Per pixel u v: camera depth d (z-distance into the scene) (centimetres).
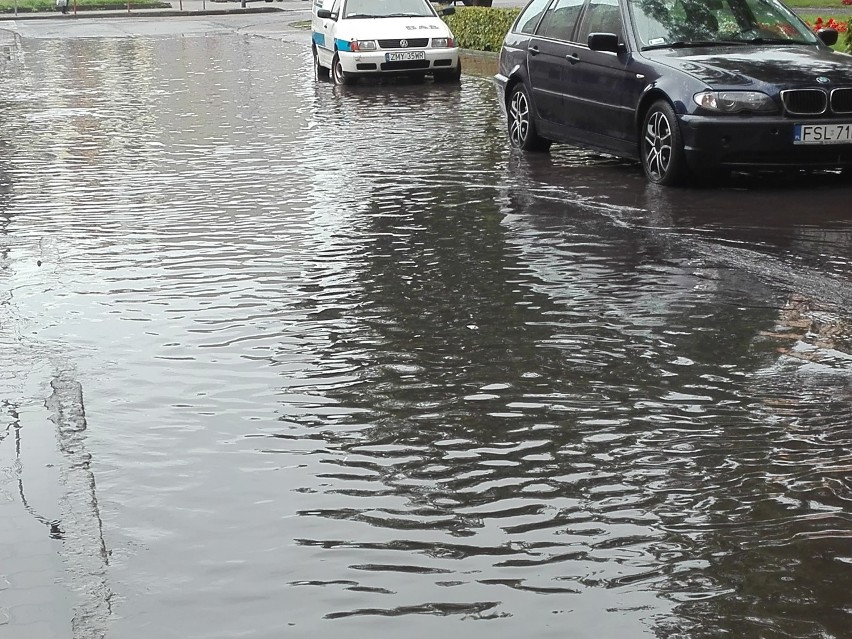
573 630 342
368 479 452
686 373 560
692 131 1011
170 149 1353
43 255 841
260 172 1177
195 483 452
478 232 880
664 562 382
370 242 855
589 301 686
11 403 544
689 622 345
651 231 870
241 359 598
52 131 1543
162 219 958
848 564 378
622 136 1115
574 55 1181
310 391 550
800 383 542
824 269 750
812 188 1038
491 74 2205
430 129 1471
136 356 607
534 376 562
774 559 383
